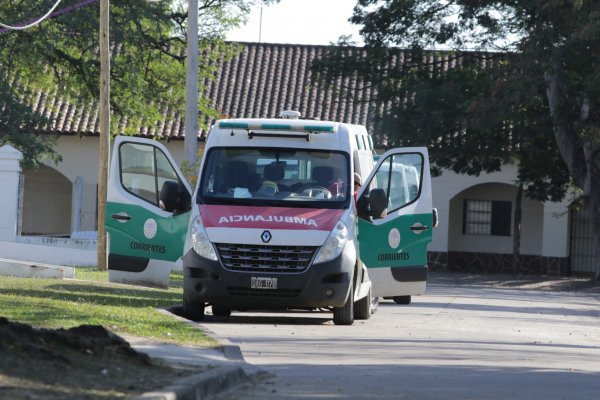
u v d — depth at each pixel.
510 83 94.62
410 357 31.11
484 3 102.19
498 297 73.56
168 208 41.69
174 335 30.33
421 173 43.72
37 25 101.38
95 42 105.12
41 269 57.78
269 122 42.34
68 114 123.25
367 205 42.78
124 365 22.47
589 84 90.31
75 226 94.31
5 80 106.94
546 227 118.94
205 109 115.44
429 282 96.56
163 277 42.59
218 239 39.28
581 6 90.44
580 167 98.06
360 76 109.81
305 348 32.28
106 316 33.59
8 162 75.25
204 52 132.38
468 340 38.12
